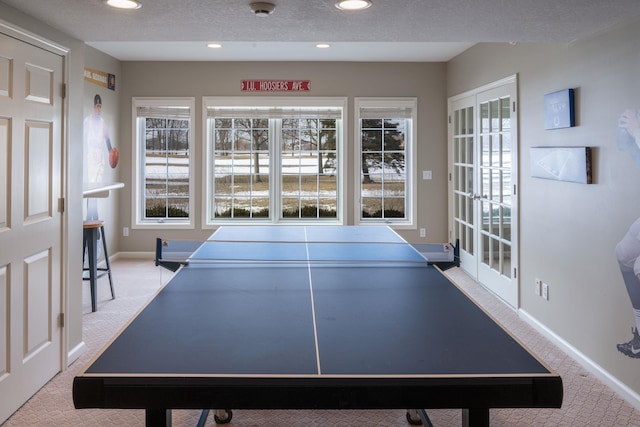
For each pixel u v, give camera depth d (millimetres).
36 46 2711
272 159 6520
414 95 6355
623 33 2742
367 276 2512
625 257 2777
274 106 6340
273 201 6539
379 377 1354
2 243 2467
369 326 1759
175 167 6547
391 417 2615
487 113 4992
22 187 2631
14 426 2480
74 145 3170
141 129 6500
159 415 1444
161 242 2793
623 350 2824
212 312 1910
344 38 3098
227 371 1383
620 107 2785
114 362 1438
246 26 2828
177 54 5910
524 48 4031
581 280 3248
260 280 2422
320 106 6344
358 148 6395
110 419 2568
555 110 3449
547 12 2572
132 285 5191
